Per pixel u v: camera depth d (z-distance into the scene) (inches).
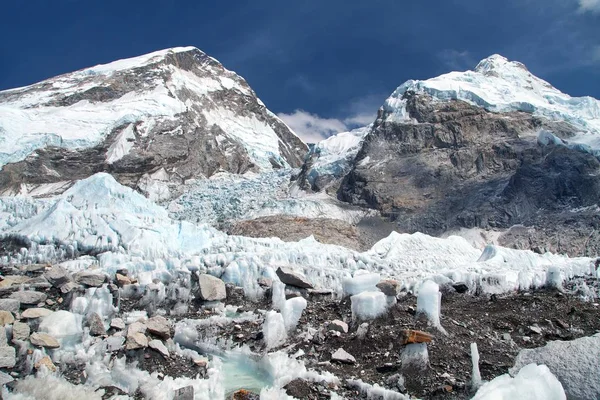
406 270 722.2
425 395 404.8
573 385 389.4
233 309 572.4
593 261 653.9
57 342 464.8
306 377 431.5
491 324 517.0
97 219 750.5
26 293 539.8
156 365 454.9
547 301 565.6
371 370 441.1
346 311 540.7
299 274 611.8
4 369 430.6
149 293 579.2
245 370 463.8
